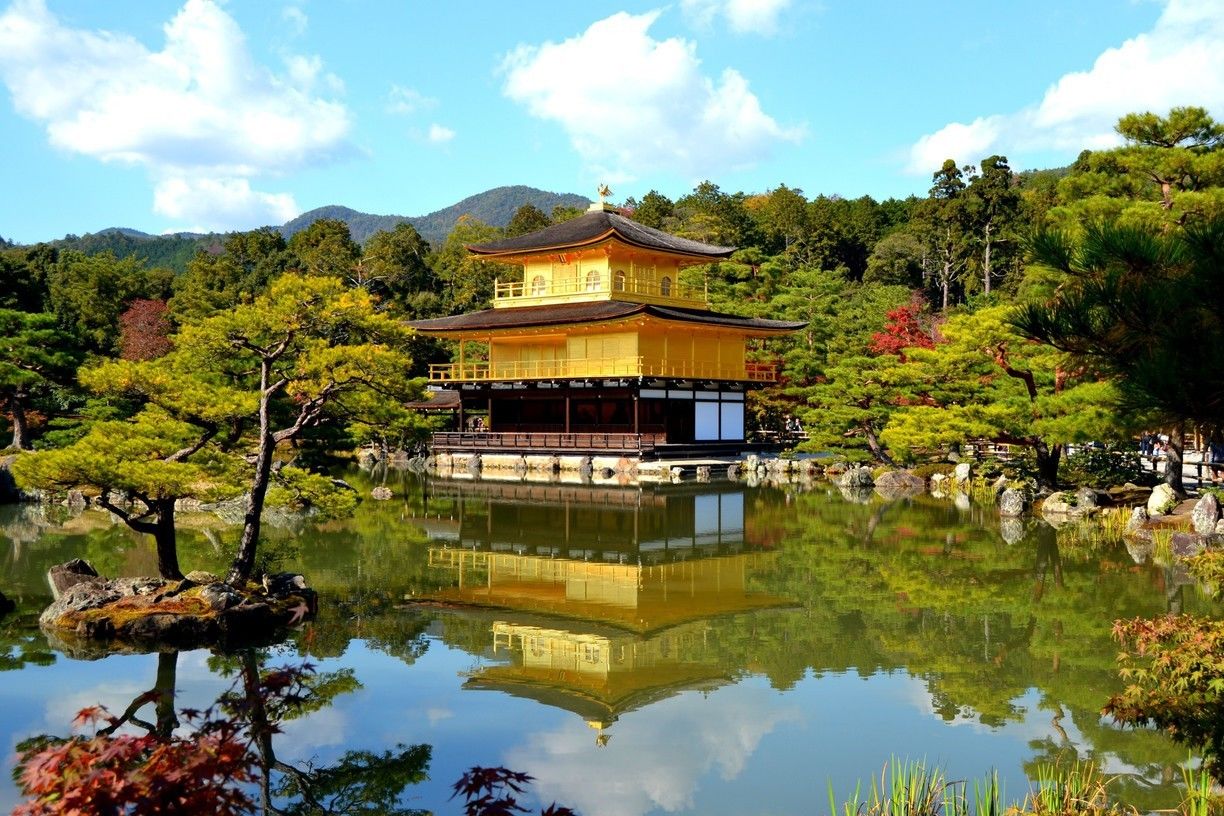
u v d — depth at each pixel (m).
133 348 71.94
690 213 118.75
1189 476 35.19
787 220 118.56
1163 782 12.08
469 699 15.45
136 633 18.02
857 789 11.50
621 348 59.53
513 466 59.31
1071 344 10.15
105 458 18.16
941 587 24.02
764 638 19.33
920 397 48.25
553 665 17.42
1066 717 14.68
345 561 27.41
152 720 13.98
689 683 16.45
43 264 98.50
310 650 17.98
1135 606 21.59
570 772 12.65
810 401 55.41
